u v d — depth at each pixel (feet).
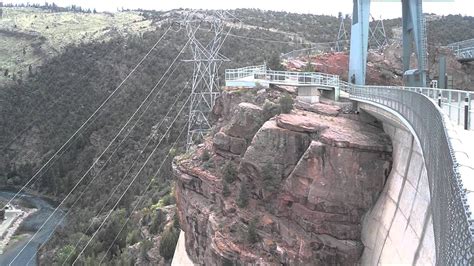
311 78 166.50
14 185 523.70
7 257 321.93
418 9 177.58
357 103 148.36
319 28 559.38
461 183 33.71
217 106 194.29
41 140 566.77
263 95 168.35
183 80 493.77
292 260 123.95
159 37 603.26
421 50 177.06
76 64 640.99
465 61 224.74
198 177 163.53
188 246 170.09
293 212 130.31
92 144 490.08
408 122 92.17
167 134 418.10
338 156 124.06
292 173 128.67
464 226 27.27
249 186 141.28
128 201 335.67
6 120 610.24
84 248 274.16
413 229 87.97
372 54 229.66
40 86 641.40
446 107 93.04
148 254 216.74
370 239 117.70
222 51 472.03
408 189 99.50
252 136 150.92
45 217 406.21
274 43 482.28
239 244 132.57
